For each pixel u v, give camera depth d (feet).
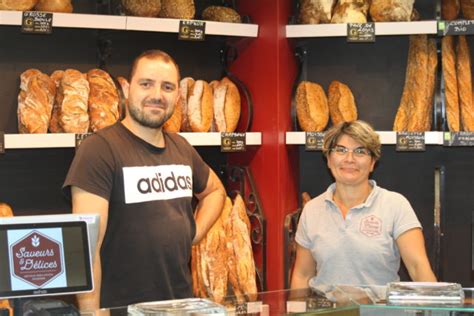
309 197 10.71
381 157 11.06
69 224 4.87
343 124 8.07
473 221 10.60
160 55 7.49
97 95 9.03
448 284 5.46
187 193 7.84
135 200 7.32
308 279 8.50
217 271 9.41
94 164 7.16
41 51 9.78
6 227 4.72
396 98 10.94
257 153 10.34
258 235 10.23
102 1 10.00
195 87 9.91
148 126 7.43
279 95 9.97
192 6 9.70
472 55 10.62
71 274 4.81
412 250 7.80
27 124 8.60
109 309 5.13
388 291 5.30
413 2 9.86
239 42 10.61
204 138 9.48
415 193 10.98
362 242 7.88
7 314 4.88
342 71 11.04
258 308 5.11
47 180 9.93
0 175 9.61
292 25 9.87
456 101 9.66
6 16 8.13
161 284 7.43
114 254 7.32
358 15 9.71
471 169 10.78
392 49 10.93
